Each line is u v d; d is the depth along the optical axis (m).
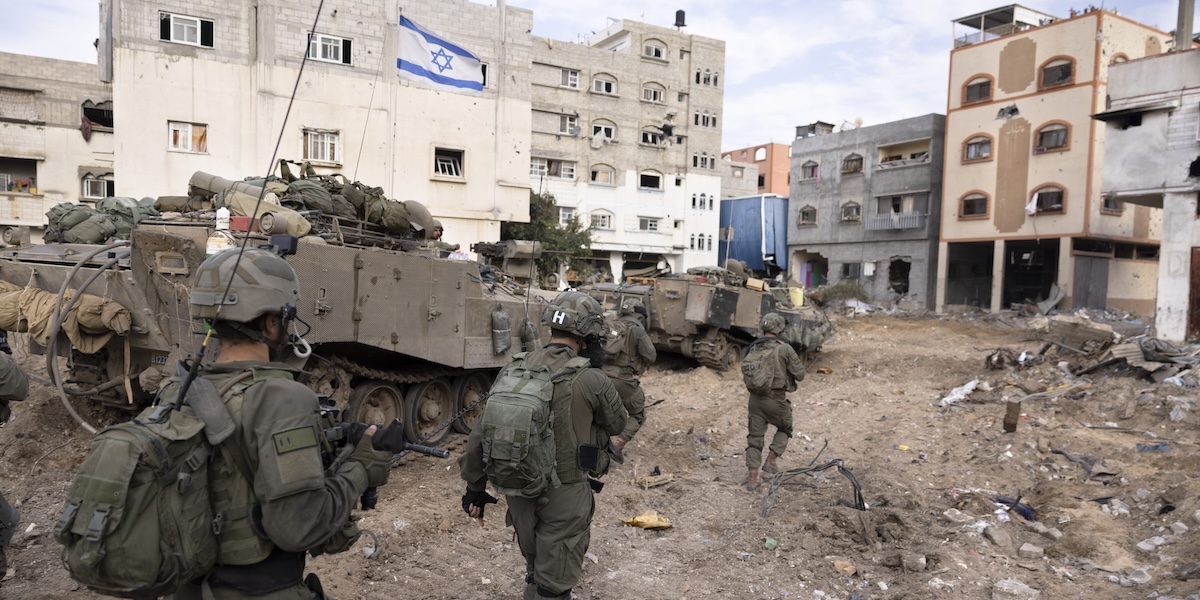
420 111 26.52
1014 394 11.32
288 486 2.10
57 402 7.68
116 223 7.62
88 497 1.90
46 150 29.77
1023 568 5.18
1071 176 30.27
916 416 10.30
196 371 2.12
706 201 44.91
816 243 42.72
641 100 42.31
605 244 41.56
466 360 8.06
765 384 6.78
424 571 4.86
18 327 5.91
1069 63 30.31
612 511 6.23
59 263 6.24
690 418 10.18
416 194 26.58
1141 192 17.17
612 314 12.88
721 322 13.54
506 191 28.28
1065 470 7.66
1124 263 32.81
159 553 1.96
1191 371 11.38
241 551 2.14
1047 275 34.91
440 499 6.22
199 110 23.31
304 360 5.99
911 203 37.66
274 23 24.06
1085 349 13.69
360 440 2.48
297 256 5.86
